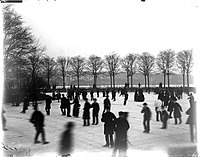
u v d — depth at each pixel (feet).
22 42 121.29
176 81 445.37
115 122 32.89
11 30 115.65
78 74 321.52
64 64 282.77
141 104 107.24
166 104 81.92
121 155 32.17
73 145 33.01
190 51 244.01
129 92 236.84
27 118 68.95
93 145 37.73
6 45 115.44
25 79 130.31
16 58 120.47
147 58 308.19
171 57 285.02
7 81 118.11
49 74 222.28
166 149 33.63
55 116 75.20
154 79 470.39
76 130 50.24
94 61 328.08
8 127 53.21
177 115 56.29
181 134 44.45
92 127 54.70
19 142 39.01
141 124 56.95
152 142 38.60
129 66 318.86
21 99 121.29
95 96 180.75
